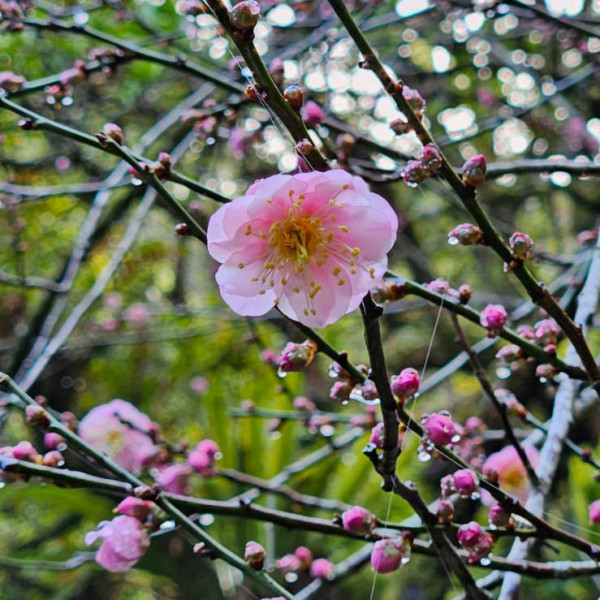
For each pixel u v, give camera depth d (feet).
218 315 2.28
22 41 2.05
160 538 2.17
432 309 3.16
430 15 2.19
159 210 2.86
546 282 3.18
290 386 2.01
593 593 2.40
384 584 2.84
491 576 1.29
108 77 1.38
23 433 2.73
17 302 2.84
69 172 2.56
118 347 3.11
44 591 3.35
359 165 1.38
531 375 2.82
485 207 3.05
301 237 1.07
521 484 1.29
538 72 2.55
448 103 2.78
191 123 1.40
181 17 2.15
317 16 2.10
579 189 3.02
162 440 1.36
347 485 2.00
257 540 1.91
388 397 1.03
